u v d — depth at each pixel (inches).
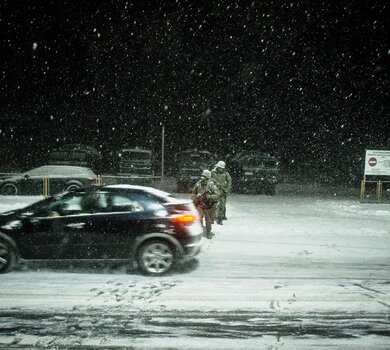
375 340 190.5
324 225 537.6
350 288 273.4
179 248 296.5
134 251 295.6
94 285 271.0
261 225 525.7
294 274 308.5
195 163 919.0
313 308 233.6
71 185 719.7
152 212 298.7
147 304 235.6
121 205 301.6
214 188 437.1
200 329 201.3
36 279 283.3
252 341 188.1
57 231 294.2
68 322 207.2
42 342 183.8
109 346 180.7
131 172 984.3
